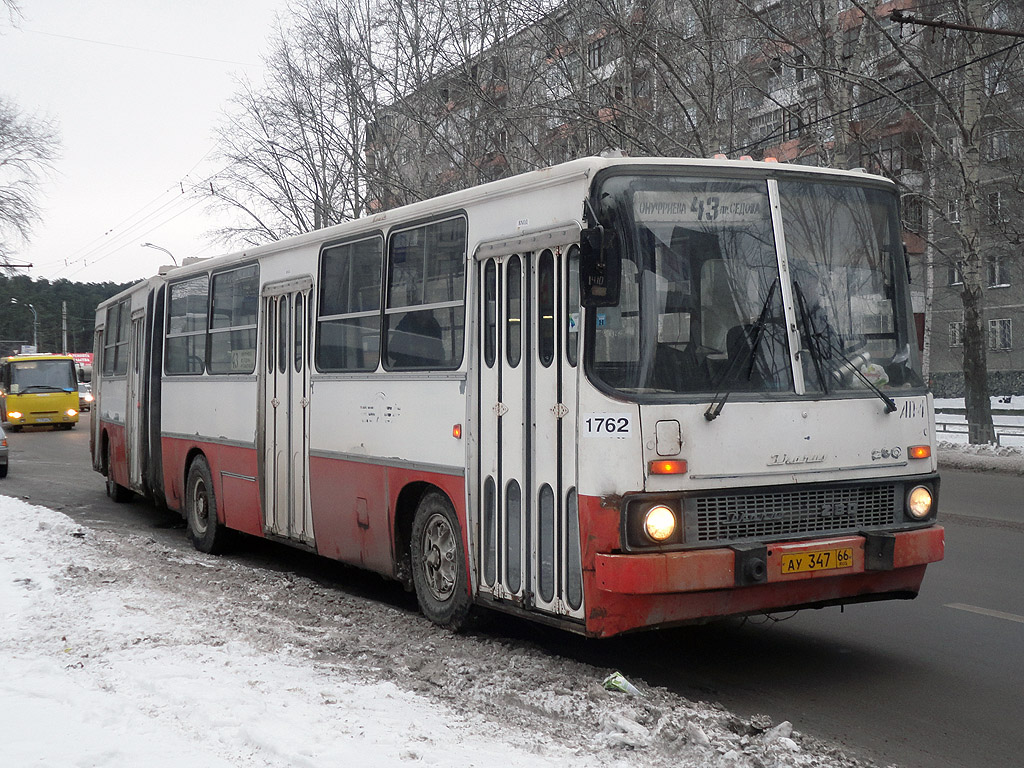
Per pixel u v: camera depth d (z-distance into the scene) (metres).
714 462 5.97
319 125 36.06
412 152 32.00
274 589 9.05
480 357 7.06
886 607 8.46
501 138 29.03
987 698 6.04
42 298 96.12
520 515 6.65
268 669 5.99
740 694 6.12
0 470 21.08
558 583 6.28
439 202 7.62
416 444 7.76
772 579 5.94
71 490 18.53
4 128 37.03
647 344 6.00
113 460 16.17
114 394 16.06
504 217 6.88
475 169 29.09
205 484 11.77
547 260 6.47
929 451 6.74
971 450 23.25
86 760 4.37
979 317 23.67
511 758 4.50
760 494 6.08
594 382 6.01
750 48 25.81
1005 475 19.98
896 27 28.92
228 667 5.99
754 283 6.34
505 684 5.87
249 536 11.72
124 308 15.44
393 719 5.01
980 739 5.35
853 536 6.26
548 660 6.60
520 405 6.64
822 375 6.38
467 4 28.78
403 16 31.47
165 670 5.84
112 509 15.80
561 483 6.26
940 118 26.22
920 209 27.02
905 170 29.30
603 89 25.31
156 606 7.90
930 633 7.59
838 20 23.16
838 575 6.17
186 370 12.45
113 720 4.94
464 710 5.32
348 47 34.00
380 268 8.38
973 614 8.17
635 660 6.86
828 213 6.68
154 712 5.08
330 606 8.33
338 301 9.03
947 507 14.85
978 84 22.47
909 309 6.92
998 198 27.09
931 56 24.91
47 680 5.68
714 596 5.95
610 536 5.87
